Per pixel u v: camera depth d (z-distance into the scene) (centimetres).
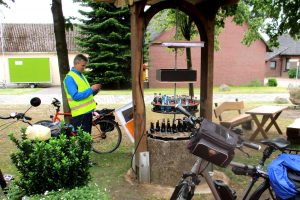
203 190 377
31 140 241
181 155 391
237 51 2583
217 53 2553
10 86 2544
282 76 4100
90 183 260
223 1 394
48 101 1435
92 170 458
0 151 554
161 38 2100
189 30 732
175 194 250
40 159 227
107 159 514
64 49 618
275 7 684
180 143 390
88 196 221
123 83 2109
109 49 1927
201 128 228
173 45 361
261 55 2619
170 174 395
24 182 227
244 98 1570
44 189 230
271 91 1989
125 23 1947
